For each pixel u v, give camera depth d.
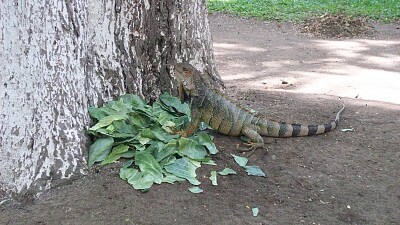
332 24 11.18
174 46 4.68
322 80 7.15
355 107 5.57
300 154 4.45
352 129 4.96
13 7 3.66
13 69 3.71
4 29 3.68
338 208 3.88
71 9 3.86
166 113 4.46
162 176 3.92
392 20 12.38
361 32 11.06
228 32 11.13
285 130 4.63
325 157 4.43
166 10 4.57
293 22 12.12
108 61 4.30
